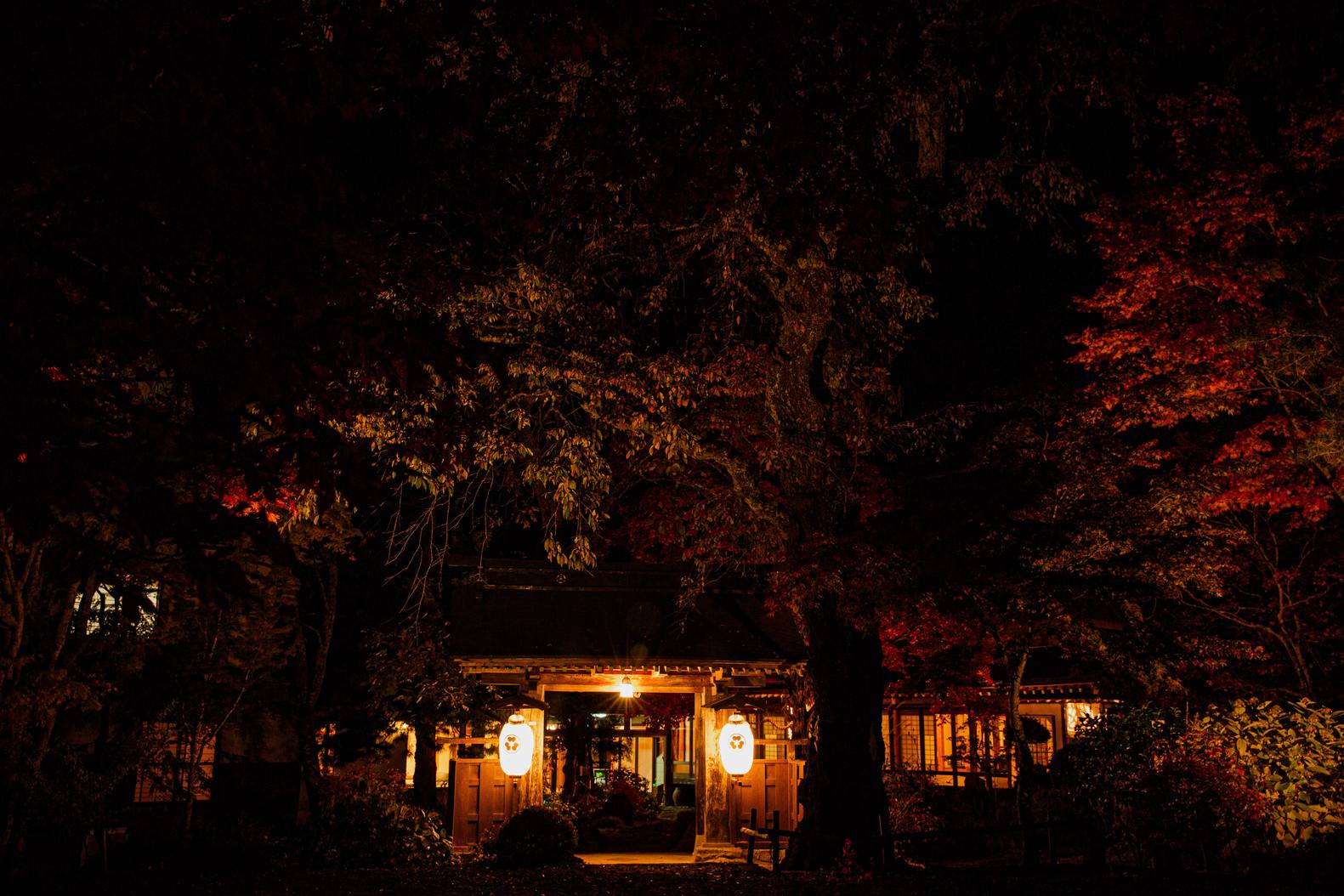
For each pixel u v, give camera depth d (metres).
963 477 16.25
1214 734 13.63
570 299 13.62
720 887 13.11
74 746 15.71
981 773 21.06
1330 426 14.07
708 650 18.41
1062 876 12.91
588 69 9.84
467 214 10.41
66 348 4.70
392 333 5.44
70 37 5.18
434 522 18.11
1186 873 12.12
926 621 17.53
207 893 12.69
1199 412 15.31
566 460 14.84
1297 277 14.11
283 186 5.58
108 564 4.66
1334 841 11.48
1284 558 17.95
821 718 15.36
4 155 4.93
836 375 15.47
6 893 12.46
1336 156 13.98
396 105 7.10
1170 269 14.30
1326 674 16.83
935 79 13.05
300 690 18.73
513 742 17.48
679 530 20.06
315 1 6.21
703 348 16.19
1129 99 14.27
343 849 16.33
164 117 5.21
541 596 19.80
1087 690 21.62
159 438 4.62
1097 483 15.48
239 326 4.97
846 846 14.73
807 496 15.48
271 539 4.79
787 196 8.04
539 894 12.80
